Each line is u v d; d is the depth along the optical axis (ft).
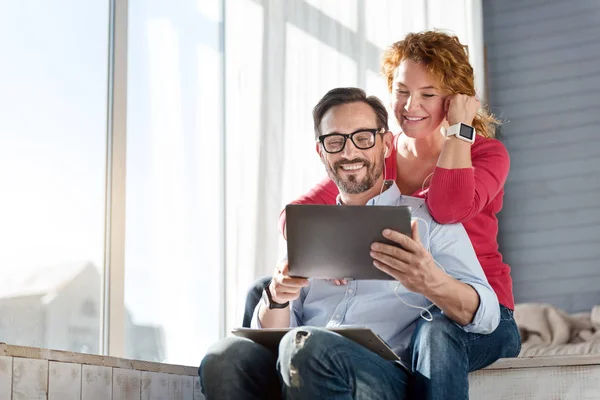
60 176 8.46
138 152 10.00
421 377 6.11
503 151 8.30
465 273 6.57
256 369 6.18
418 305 6.75
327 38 13.35
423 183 7.77
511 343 6.95
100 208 8.99
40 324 7.99
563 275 18.13
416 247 5.98
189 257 10.73
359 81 13.66
